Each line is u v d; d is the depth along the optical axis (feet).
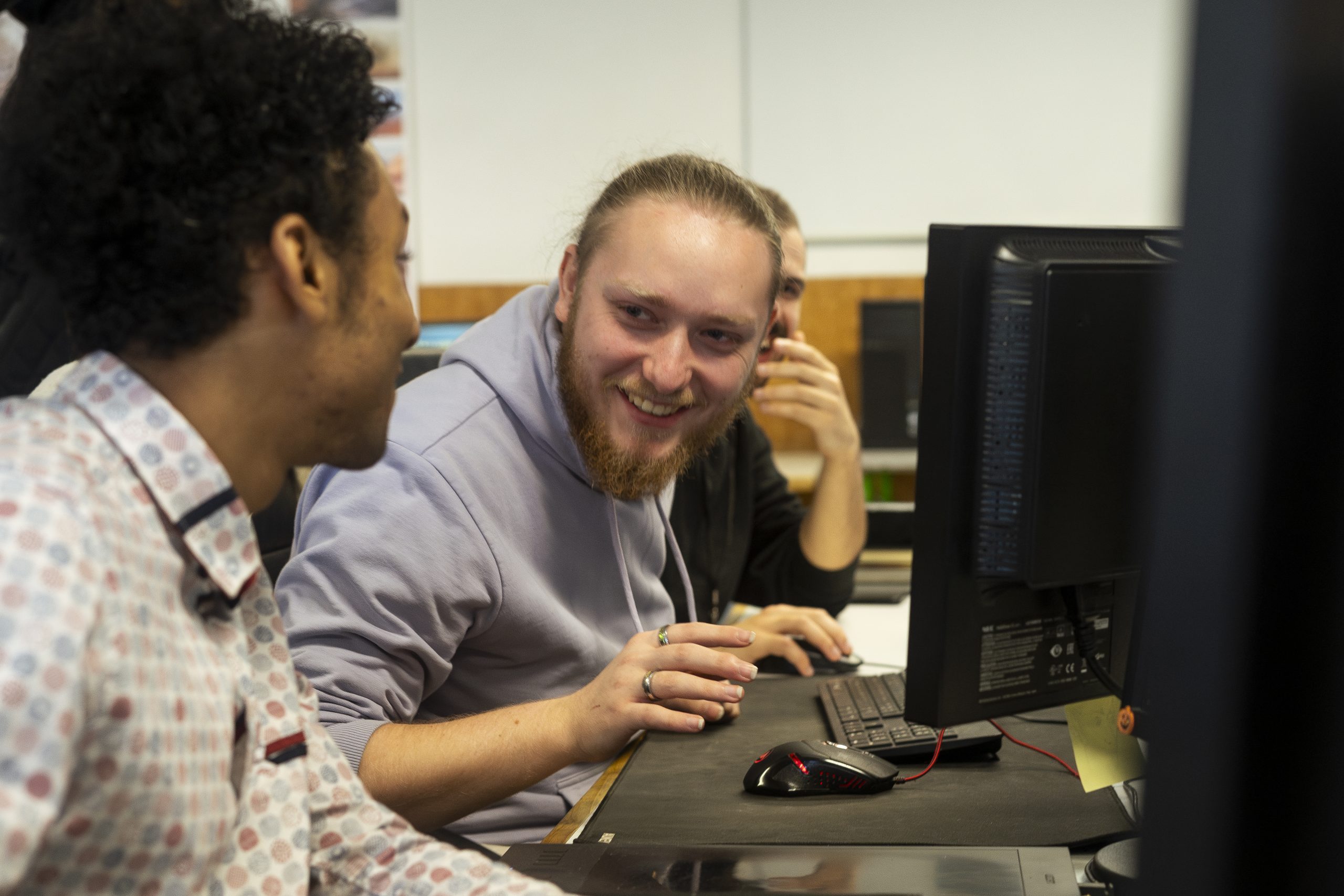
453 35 12.83
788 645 5.17
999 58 12.41
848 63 12.54
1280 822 1.25
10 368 3.49
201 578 2.10
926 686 3.05
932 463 2.97
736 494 6.19
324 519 3.78
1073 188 12.51
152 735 1.73
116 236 1.95
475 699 4.20
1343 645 1.24
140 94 1.94
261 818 2.29
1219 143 1.22
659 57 12.76
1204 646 1.25
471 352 4.29
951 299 2.89
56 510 1.65
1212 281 1.23
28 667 1.51
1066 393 2.83
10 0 2.19
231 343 2.06
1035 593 3.13
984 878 2.70
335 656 3.59
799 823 3.26
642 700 3.38
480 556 3.85
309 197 2.06
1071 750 3.92
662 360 3.88
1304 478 1.23
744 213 3.93
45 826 1.49
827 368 6.24
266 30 2.08
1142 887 1.29
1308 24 1.18
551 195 13.00
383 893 2.50
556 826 3.43
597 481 4.19
